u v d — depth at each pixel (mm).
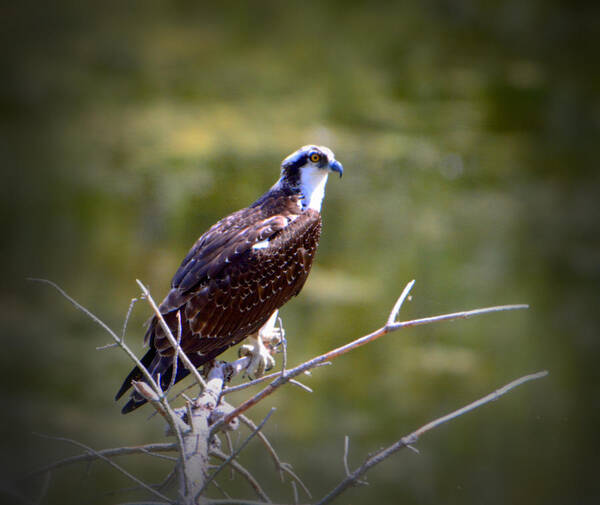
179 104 18109
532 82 19297
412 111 18234
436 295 15680
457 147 17234
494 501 13250
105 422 12992
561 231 16469
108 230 16047
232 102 18141
